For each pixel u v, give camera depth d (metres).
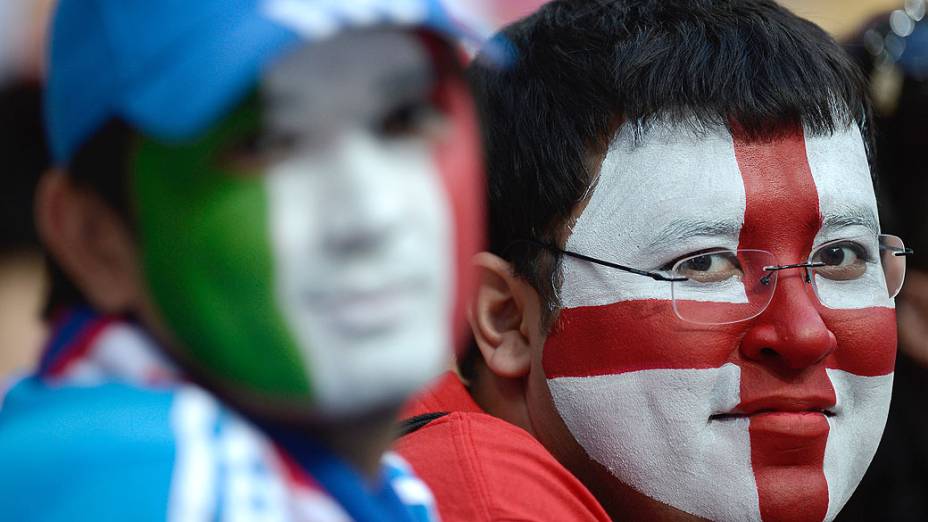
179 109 2.15
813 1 12.05
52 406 2.22
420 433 4.96
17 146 2.39
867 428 5.22
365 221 2.26
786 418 4.99
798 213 5.05
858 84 5.47
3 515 2.08
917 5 8.29
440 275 2.38
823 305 5.11
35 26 2.35
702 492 5.02
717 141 5.07
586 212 5.18
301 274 2.24
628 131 5.12
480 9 2.61
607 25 5.36
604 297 5.11
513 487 4.73
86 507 2.04
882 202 8.02
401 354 2.29
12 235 2.41
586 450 5.21
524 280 5.38
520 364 5.45
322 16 2.22
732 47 5.16
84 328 2.34
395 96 2.37
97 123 2.24
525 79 5.42
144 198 2.25
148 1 2.22
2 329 2.44
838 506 5.12
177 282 2.25
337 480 2.42
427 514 2.96
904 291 8.11
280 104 2.24
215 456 2.16
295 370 2.24
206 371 2.30
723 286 5.05
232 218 2.22
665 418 5.02
